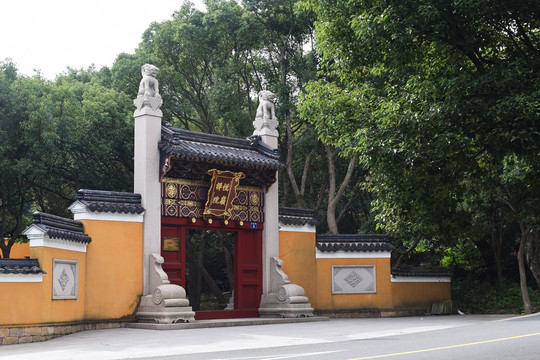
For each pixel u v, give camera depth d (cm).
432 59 1226
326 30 1450
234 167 1794
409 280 2144
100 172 2702
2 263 1261
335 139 1569
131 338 1289
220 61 2894
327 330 1416
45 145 2292
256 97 3048
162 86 2927
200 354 955
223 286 3638
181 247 1725
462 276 2827
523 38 1140
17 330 1266
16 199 2786
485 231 2297
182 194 1728
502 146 991
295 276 1959
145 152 1661
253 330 1443
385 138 1096
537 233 2138
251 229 1873
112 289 1574
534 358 757
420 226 1212
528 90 984
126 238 1616
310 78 2619
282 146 2948
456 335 1106
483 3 983
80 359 939
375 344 1005
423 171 1077
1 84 2323
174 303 1561
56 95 2459
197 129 3322
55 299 1379
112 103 2534
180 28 2733
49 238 1357
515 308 2361
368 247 2067
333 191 2673
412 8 1055
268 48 2905
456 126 1022
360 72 1451
